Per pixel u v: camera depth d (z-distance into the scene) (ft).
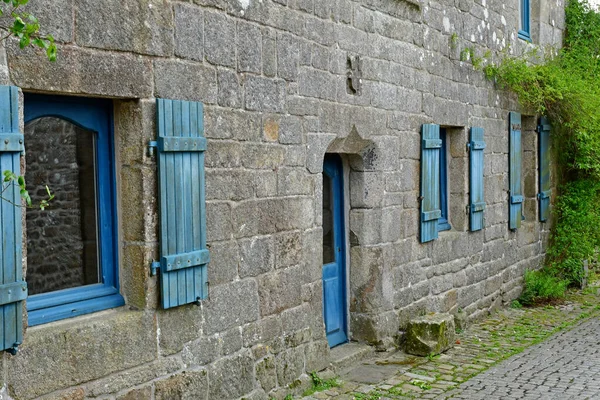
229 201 17.28
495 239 32.42
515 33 34.12
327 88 20.70
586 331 28.32
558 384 20.72
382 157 23.58
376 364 22.72
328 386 20.30
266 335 18.56
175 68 15.60
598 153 36.01
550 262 38.32
